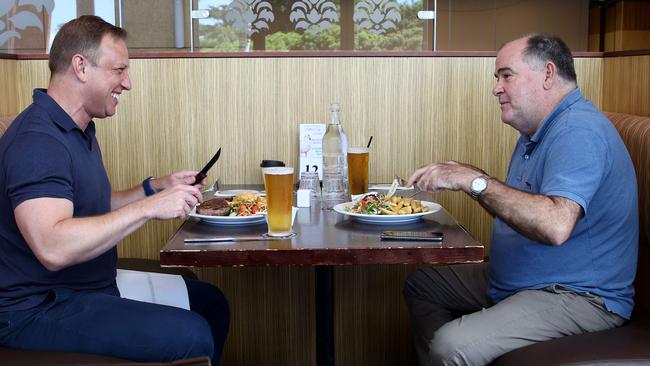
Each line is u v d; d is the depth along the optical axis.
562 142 1.56
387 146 2.39
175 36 3.22
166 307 1.50
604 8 6.49
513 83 1.72
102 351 1.43
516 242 1.68
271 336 2.46
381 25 3.06
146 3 3.20
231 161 2.39
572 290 1.59
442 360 1.55
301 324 2.45
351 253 1.42
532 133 1.78
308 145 2.30
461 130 2.39
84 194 1.54
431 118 2.38
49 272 1.48
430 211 1.65
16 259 1.46
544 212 1.46
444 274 1.97
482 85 2.37
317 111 2.37
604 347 1.46
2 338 1.46
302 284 2.43
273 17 3.17
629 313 1.62
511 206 1.49
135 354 1.43
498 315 1.57
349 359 2.47
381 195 1.83
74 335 1.43
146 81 2.36
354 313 2.45
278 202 1.50
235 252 1.41
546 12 6.50
